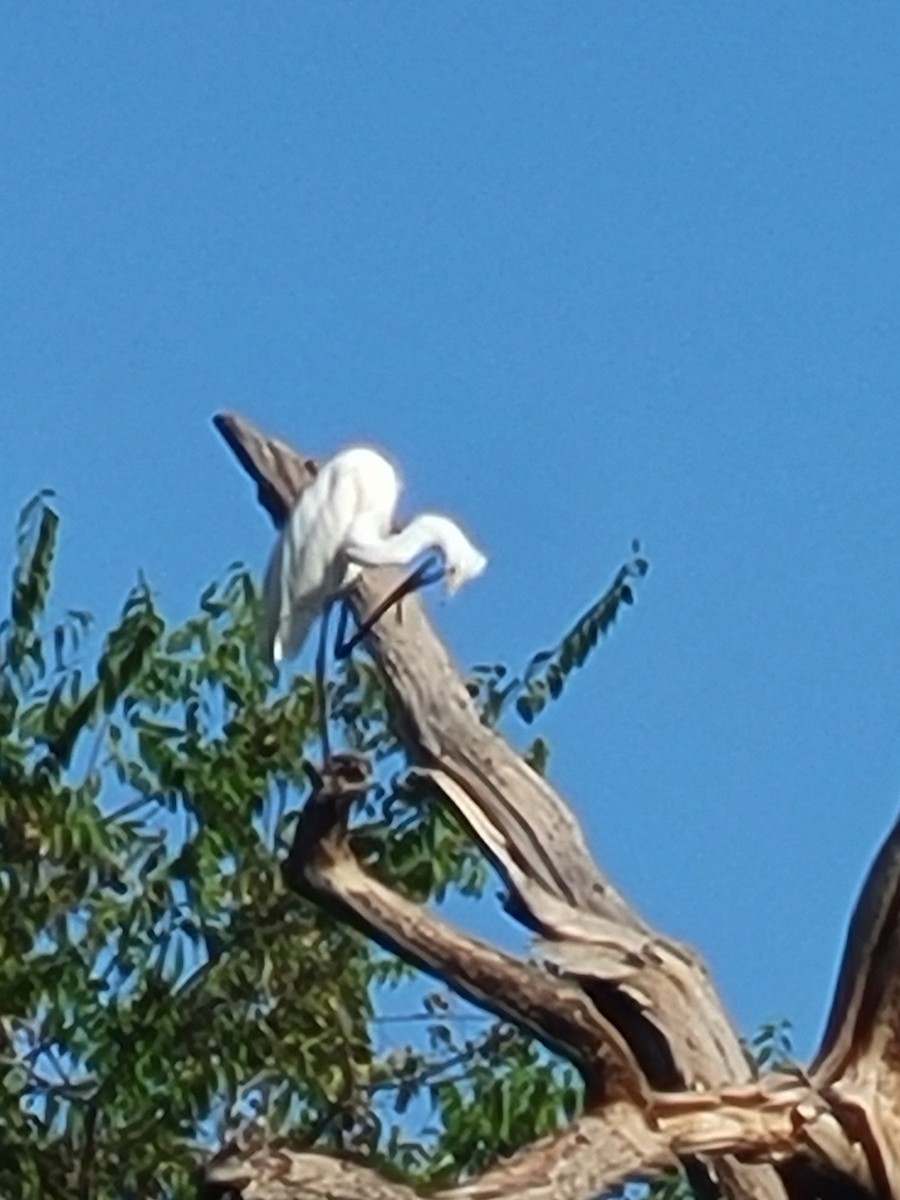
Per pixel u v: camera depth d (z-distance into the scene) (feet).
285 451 33.19
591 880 29.99
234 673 48.14
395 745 46.32
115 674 47.91
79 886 47.93
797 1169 28.78
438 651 31.48
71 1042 47.21
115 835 47.96
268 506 33.19
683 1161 28.81
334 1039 47.39
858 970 28.84
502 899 30.07
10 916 47.50
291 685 47.98
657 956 29.19
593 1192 28.37
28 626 48.29
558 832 30.27
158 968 47.55
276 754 47.65
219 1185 27.86
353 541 31.55
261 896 47.78
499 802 30.48
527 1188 28.17
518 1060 46.75
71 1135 47.11
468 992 29.55
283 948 47.73
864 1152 28.55
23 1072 47.39
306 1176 27.84
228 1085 47.01
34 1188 46.62
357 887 29.86
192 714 48.16
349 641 31.50
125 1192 46.85
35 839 47.52
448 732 30.89
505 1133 45.98
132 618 48.21
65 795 47.67
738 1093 28.63
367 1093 47.52
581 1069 29.17
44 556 48.57
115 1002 47.47
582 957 29.19
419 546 31.48
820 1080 28.81
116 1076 47.03
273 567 32.24
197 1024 47.34
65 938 47.73
